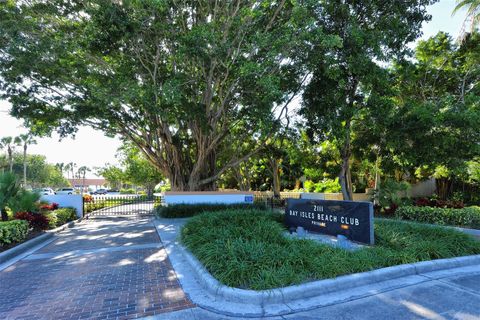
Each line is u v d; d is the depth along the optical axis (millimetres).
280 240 6531
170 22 11742
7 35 10789
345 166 14812
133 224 13305
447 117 11461
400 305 4234
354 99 13367
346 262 5258
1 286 5383
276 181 24859
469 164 14469
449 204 14352
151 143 17547
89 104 13000
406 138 12164
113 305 4453
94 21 10867
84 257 7344
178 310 4238
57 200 15789
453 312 4004
